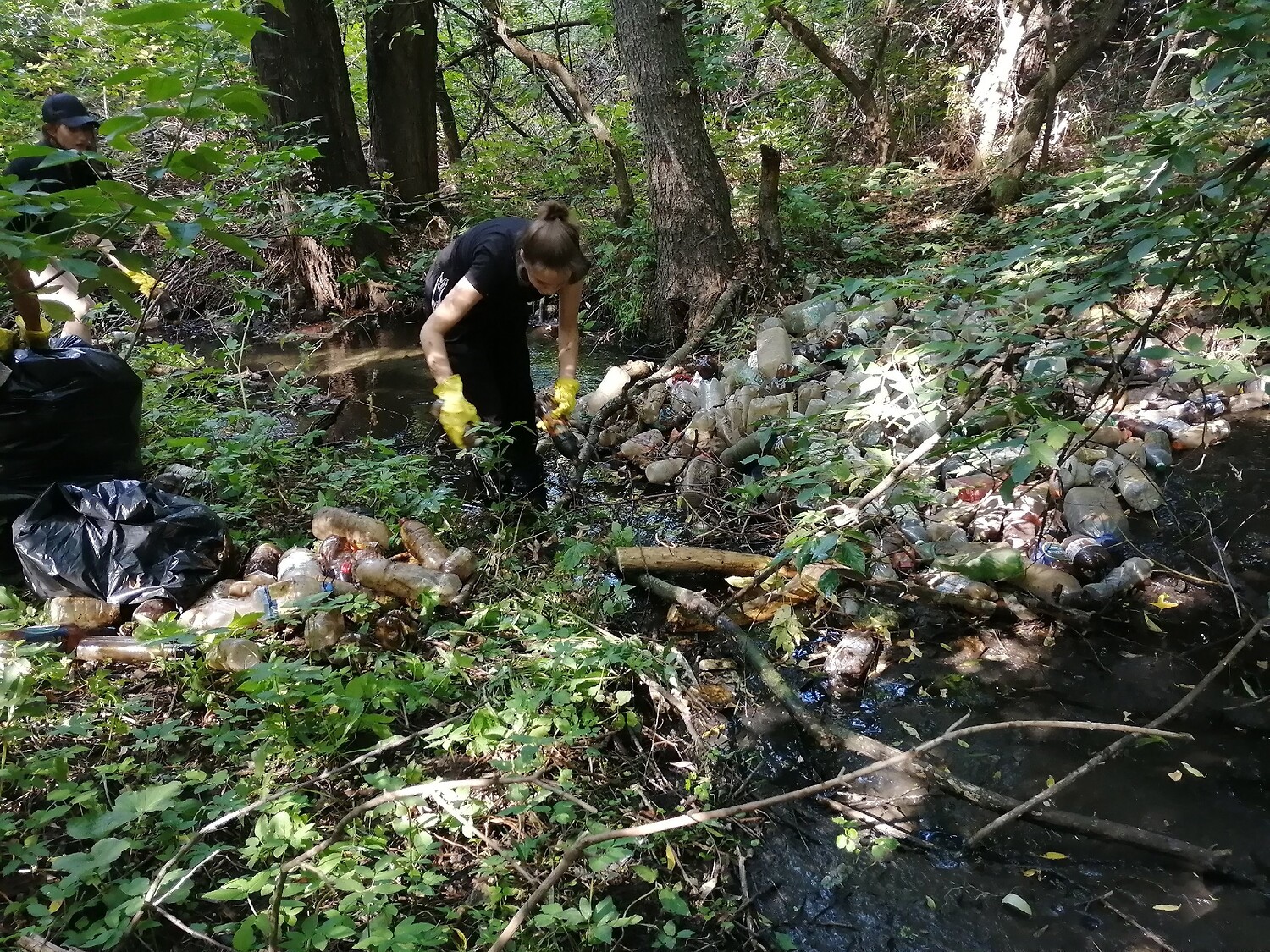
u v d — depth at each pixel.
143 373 4.92
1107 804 2.32
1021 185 7.45
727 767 2.47
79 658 2.63
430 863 2.05
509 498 3.68
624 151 9.02
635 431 4.63
